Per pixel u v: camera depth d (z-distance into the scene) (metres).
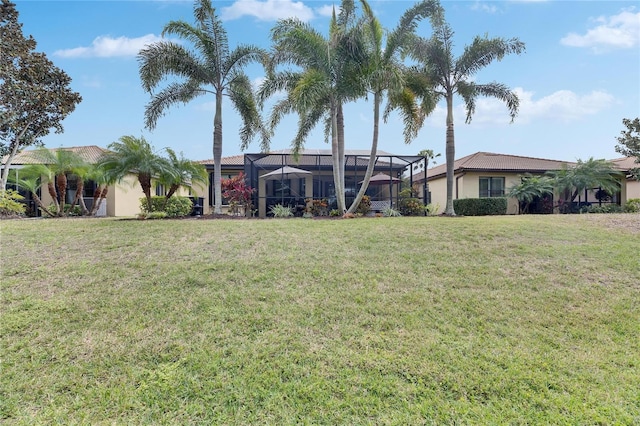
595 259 7.77
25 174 16.95
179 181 13.97
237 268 6.82
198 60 14.55
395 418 3.30
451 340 4.63
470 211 18.98
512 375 3.93
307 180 22.39
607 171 20.19
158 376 3.84
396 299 5.76
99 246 8.07
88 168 17.72
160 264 6.96
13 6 15.99
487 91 16.41
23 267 6.68
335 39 13.07
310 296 5.79
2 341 4.39
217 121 15.02
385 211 16.59
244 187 17.78
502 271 7.02
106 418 3.27
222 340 4.52
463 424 3.23
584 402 3.53
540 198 21.48
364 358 4.19
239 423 3.23
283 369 3.99
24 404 3.42
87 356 4.15
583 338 4.77
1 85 14.95
